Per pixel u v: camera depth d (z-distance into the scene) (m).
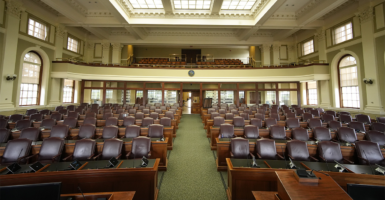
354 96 9.55
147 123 6.09
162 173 3.78
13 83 8.38
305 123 6.59
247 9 10.89
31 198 1.56
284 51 14.52
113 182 2.58
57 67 10.55
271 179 2.59
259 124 6.10
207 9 10.87
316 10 9.47
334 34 10.55
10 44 8.12
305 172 1.74
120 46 14.77
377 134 4.49
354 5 9.21
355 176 2.23
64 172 2.47
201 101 12.86
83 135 4.94
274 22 11.07
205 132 7.44
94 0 9.89
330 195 1.49
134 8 10.89
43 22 10.01
